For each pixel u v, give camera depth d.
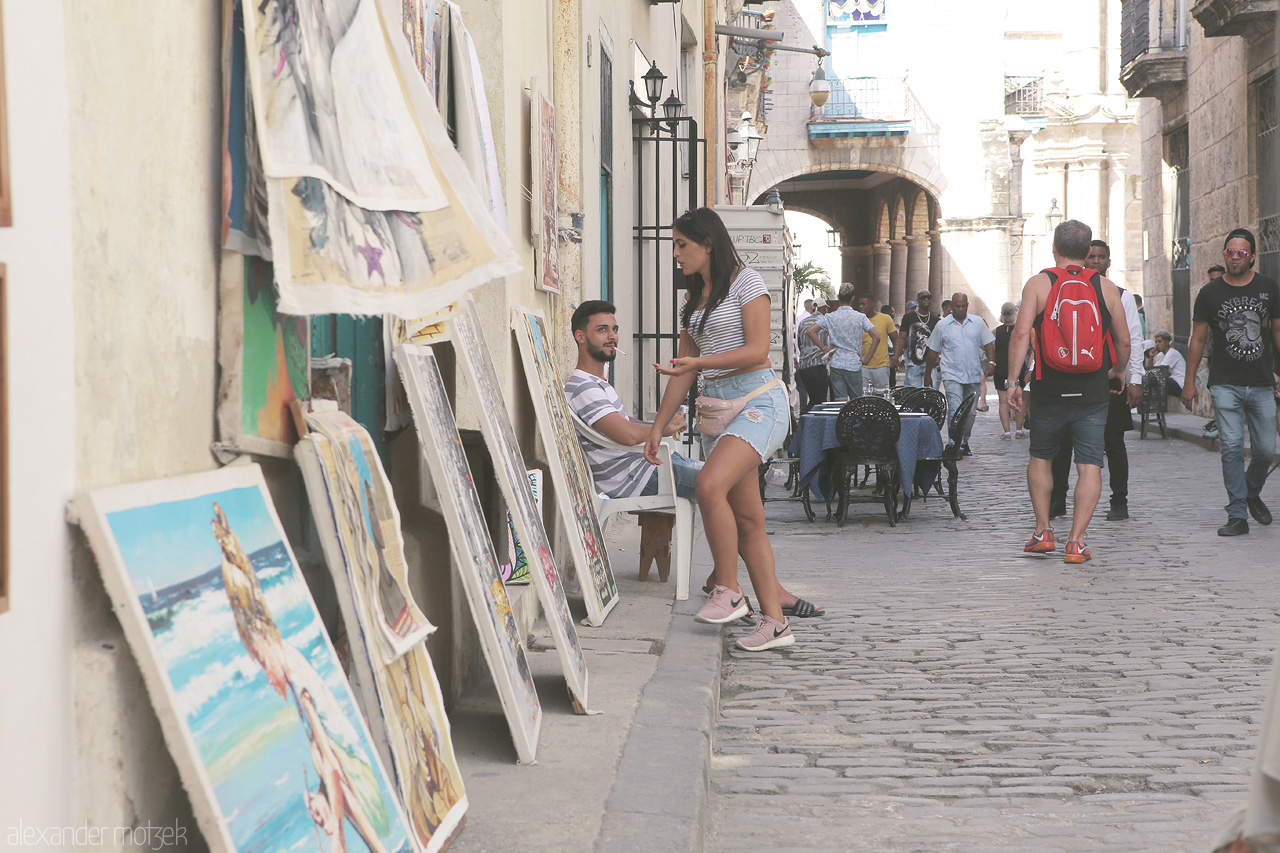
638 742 4.54
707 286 6.71
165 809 2.44
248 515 2.79
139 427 2.44
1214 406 11.02
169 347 2.60
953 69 44.62
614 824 3.68
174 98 2.64
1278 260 19.05
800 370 18.39
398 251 3.27
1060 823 4.27
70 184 2.18
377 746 3.05
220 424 2.85
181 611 2.29
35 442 2.04
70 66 2.19
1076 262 9.73
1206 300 11.05
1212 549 10.15
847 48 45.06
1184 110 24.36
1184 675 6.24
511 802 3.88
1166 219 25.94
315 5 3.25
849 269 61.44
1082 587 8.62
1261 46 19.58
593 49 9.73
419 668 3.61
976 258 44.75
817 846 4.07
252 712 2.39
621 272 12.58
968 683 6.14
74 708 2.13
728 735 5.31
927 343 21.45
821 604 8.14
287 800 2.38
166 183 2.59
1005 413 22.11
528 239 7.26
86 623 2.20
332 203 3.01
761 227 15.87
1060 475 12.16
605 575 7.38
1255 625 7.34
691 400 11.63
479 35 6.35
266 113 2.88
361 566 3.23
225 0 2.88
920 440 12.31
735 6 27.03
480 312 6.41
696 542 10.02
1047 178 46.56
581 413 7.86
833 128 44.59
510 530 6.74
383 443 4.71
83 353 2.21
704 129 21.86
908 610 7.91
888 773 4.81
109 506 2.17
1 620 1.91
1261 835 2.01
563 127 8.53
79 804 2.13
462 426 6.30
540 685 5.41
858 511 13.15
